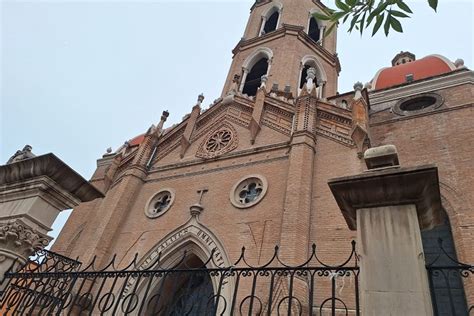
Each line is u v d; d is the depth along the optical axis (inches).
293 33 1066.7
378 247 153.0
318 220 499.8
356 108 586.6
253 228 538.6
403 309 133.6
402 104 678.5
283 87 909.8
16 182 277.1
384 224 158.2
